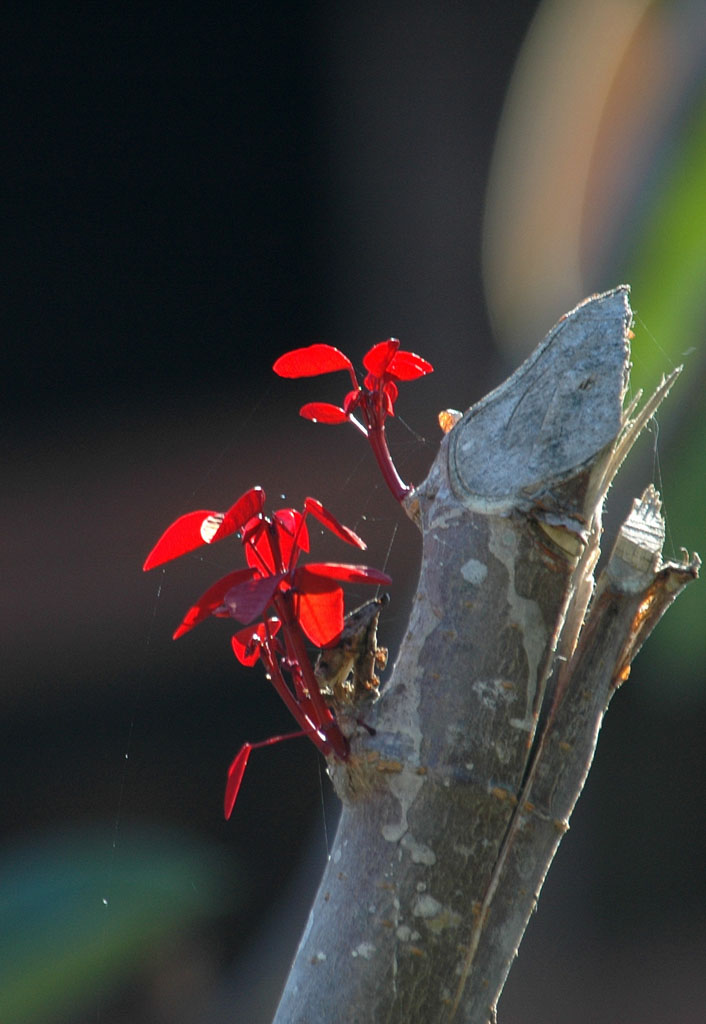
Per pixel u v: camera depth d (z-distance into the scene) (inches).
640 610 71.1
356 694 70.6
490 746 70.3
